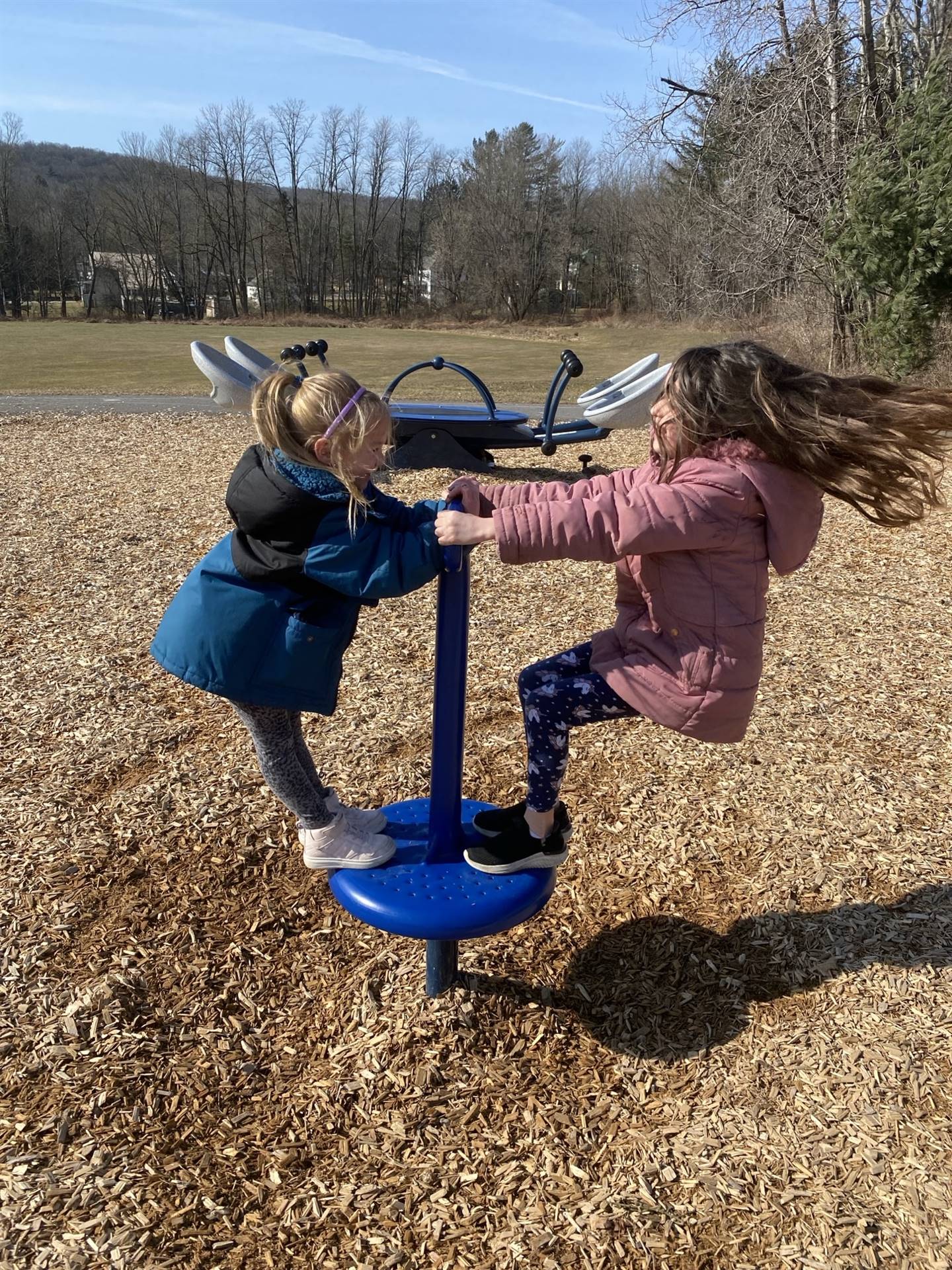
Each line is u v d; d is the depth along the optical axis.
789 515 2.05
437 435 8.95
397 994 2.54
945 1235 1.92
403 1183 2.05
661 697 2.10
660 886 2.99
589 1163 2.11
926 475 2.12
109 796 3.40
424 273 76.50
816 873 3.02
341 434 1.96
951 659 4.69
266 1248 1.91
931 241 12.09
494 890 2.31
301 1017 2.49
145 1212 1.96
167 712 4.06
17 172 75.50
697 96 15.75
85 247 75.75
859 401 2.03
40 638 4.85
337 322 65.44
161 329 49.31
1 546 6.36
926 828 3.26
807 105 14.84
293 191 70.75
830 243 13.55
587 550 1.98
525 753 3.74
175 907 2.85
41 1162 2.04
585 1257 1.90
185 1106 2.21
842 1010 2.49
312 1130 2.17
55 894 2.87
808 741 3.86
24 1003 2.46
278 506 2.04
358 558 2.04
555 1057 2.39
